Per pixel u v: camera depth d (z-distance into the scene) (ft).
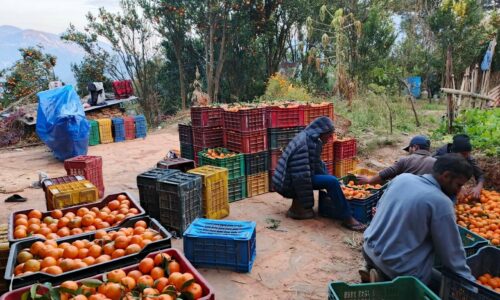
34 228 12.82
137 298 8.56
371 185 20.36
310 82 60.59
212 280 13.64
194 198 17.40
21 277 9.41
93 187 17.06
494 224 15.03
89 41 81.00
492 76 61.46
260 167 22.91
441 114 47.11
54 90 35.58
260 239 16.93
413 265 9.95
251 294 12.80
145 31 80.12
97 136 42.11
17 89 65.72
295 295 12.75
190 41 80.12
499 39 61.62
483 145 23.61
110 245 11.20
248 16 72.64
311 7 71.10
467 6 55.21
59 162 34.91
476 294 9.19
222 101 80.94
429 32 71.72
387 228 10.41
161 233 12.05
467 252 12.53
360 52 54.19
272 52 79.36
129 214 13.78
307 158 17.99
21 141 45.27
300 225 18.44
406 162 15.55
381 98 43.68
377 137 34.27
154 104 84.07
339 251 15.81
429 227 9.78
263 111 22.36
